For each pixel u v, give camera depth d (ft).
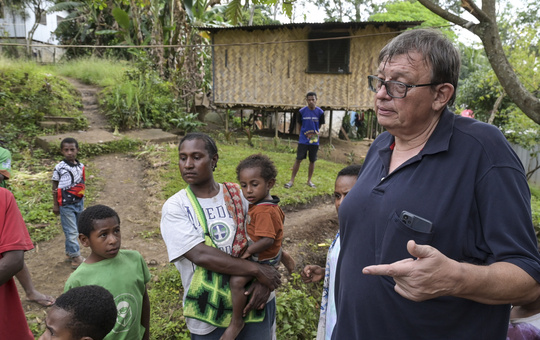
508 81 13.93
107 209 8.41
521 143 39.09
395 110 4.70
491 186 4.28
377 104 4.96
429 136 4.79
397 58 4.66
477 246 4.45
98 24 63.41
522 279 3.92
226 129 42.63
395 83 4.64
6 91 37.40
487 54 14.23
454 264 3.84
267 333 8.10
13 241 6.86
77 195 16.51
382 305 4.85
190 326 7.52
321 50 40.40
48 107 37.78
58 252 17.75
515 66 35.27
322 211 24.21
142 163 30.78
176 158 31.01
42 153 30.66
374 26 38.70
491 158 4.37
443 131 4.66
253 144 40.98
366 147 48.24
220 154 34.17
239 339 7.75
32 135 33.60
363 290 5.03
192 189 7.65
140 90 41.50
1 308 7.01
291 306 13.30
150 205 22.97
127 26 52.47
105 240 8.13
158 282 15.03
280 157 35.86
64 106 39.86
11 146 30.66
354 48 39.75
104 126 38.24
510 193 4.25
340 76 40.45
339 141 50.52
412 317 4.62
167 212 7.36
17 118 34.88
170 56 49.78
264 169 7.94
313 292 16.46
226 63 42.45
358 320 5.11
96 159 31.14
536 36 35.68
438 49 4.50
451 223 4.37
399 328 4.75
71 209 16.43
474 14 13.70
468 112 30.25
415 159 4.70
